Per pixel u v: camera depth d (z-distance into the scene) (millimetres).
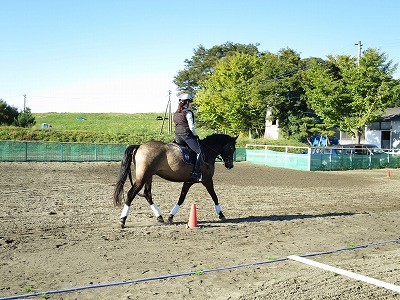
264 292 5762
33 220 10344
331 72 47000
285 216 12039
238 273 6609
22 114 60312
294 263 7242
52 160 34031
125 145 37031
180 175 10031
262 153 37406
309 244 8711
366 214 12805
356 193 18609
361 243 8953
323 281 6281
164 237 8930
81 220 10523
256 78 52906
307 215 12328
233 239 8930
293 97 50969
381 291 5938
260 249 8164
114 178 21812
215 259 7379
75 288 5688
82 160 35125
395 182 24547
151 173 9680
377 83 40688
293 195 17172
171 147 9883
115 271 6551
